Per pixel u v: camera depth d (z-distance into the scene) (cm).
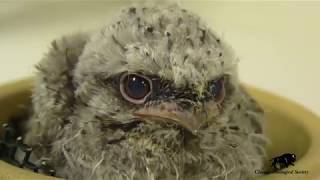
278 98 25
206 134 20
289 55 41
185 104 19
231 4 43
